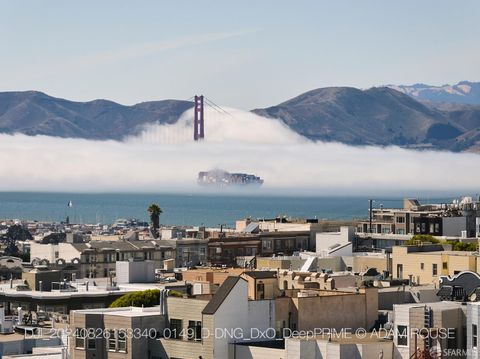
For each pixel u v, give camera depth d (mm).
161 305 188500
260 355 177625
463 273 188000
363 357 166875
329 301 198875
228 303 183250
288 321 193500
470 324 164000
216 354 181375
